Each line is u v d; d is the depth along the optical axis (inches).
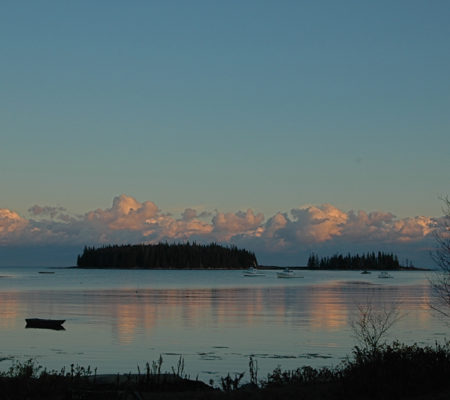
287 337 1664.6
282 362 1240.2
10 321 2186.3
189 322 2150.6
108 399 637.9
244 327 1959.9
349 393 650.8
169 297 3996.1
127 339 1632.6
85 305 3139.8
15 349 1433.3
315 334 1733.5
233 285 6688.0
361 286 6456.7
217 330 1865.2
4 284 6515.8
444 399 600.4
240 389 754.2
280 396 666.8
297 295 4338.1
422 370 671.8
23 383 721.6
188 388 793.6
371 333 1683.1
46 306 3048.7
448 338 1573.6
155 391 764.0
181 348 1449.3
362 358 805.2
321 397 659.4
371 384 643.5
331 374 834.8
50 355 1332.4
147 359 1280.8
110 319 2279.8
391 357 724.7
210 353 1366.9
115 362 1240.2
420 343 1476.4
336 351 1392.7
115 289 5310.0
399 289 5541.3
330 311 2694.4
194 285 6584.6
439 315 2295.8
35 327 1955.0
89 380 807.7
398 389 625.3
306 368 906.1
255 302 3447.3
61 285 6264.8
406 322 2012.8
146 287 5871.1
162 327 1968.5
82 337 1679.4
